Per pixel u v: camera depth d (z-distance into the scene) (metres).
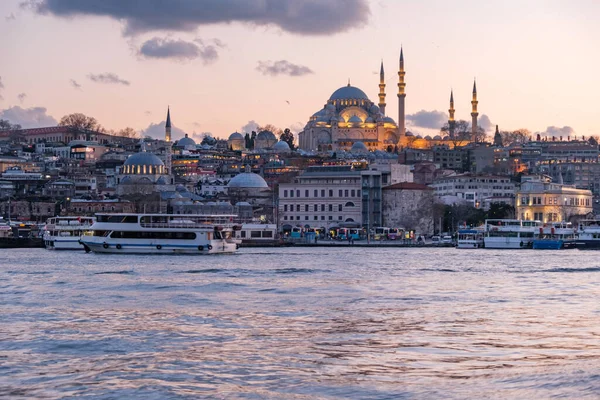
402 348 79.62
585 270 166.62
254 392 64.12
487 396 62.38
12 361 74.94
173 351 78.75
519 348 79.31
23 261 192.50
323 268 170.75
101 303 111.19
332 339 84.38
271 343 82.31
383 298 116.56
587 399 61.12
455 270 166.25
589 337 84.94
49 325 93.19
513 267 175.25
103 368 72.06
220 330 89.69
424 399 62.06
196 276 150.50
